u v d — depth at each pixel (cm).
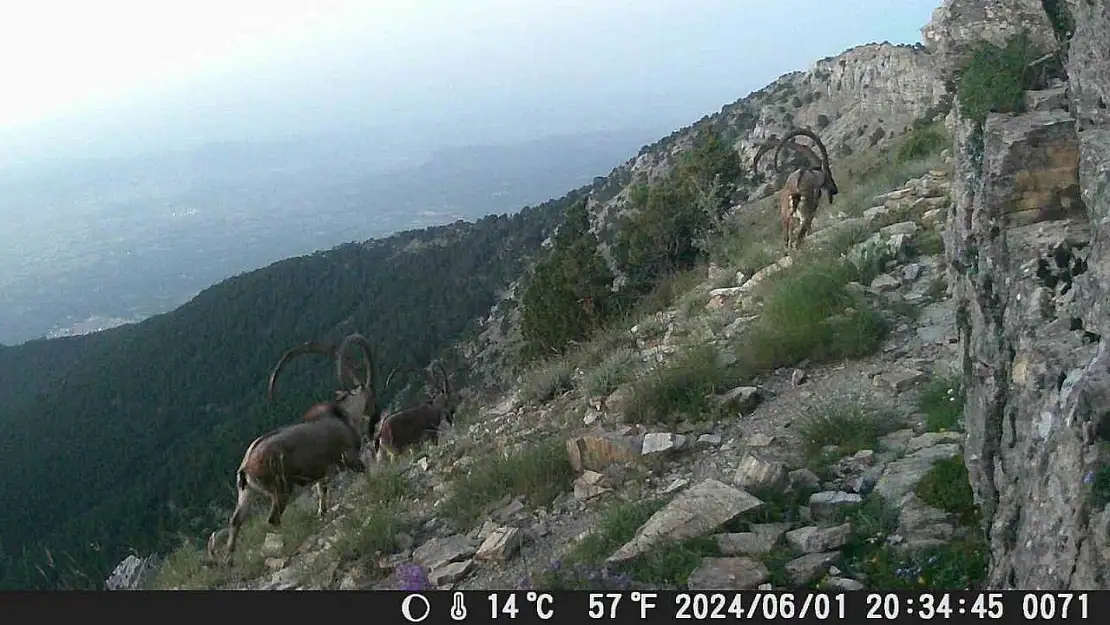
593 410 977
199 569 952
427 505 895
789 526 612
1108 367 338
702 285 1608
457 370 4247
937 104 4034
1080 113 520
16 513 4975
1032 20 696
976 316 577
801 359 959
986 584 482
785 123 7175
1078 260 462
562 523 745
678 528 620
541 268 2145
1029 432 410
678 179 3125
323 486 997
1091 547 314
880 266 1153
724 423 853
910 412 777
